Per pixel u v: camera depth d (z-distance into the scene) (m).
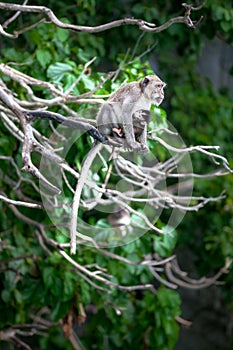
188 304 17.84
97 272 9.96
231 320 17.72
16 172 11.09
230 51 17.61
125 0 14.66
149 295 12.42
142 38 13.19
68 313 11.73
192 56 14.33
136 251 11.80
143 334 12.51
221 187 14.05
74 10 12.86
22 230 11.45
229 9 13.17
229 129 14.71
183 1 13.45
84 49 12.54
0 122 10.56
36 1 12.58
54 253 11.52
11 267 11.43
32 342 14.29
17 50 11.56
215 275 14.54
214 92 15.02
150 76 6.48
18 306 11.70
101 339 13.41
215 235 14.23
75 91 10.07
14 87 10.38
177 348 17.67
